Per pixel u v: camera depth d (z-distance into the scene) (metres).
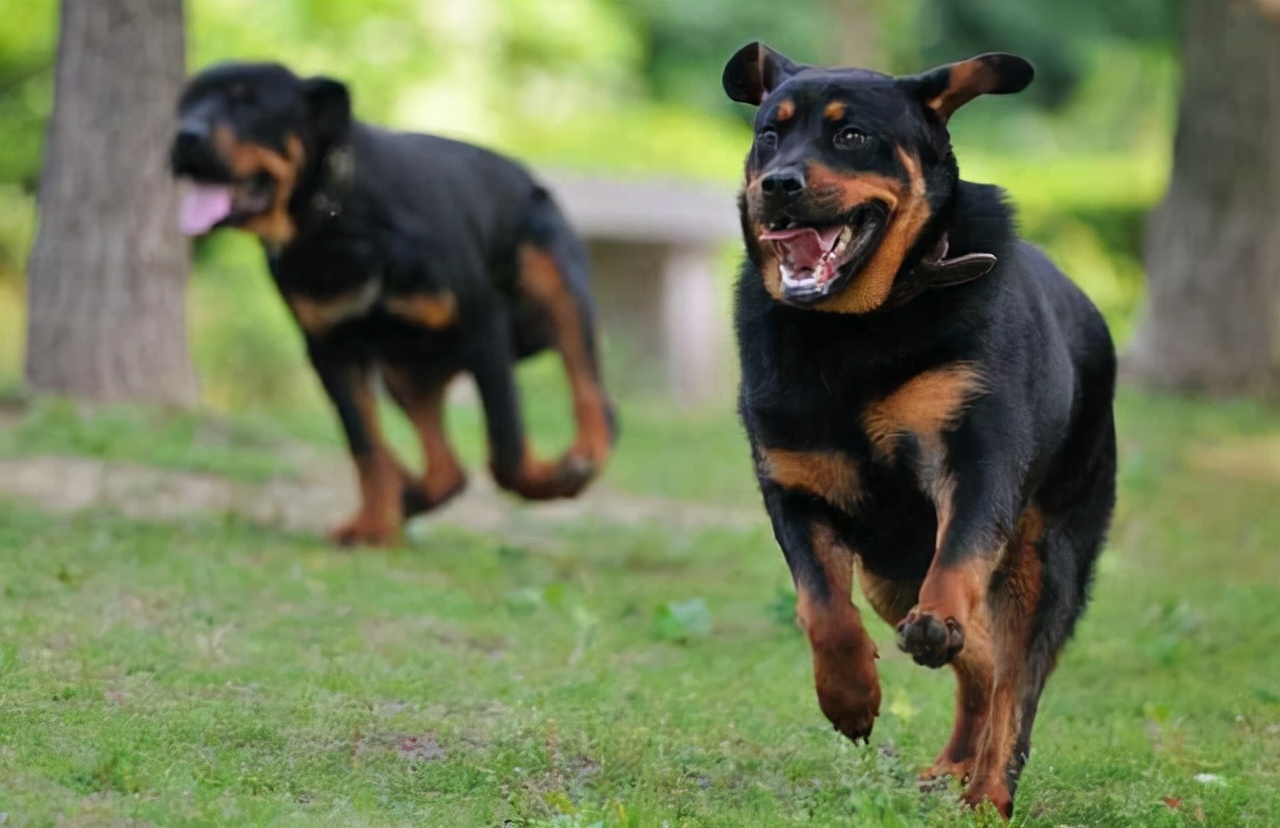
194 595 10.56
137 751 7.41
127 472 14.84
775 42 39.09
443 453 13.63
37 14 30.00
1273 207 25.70
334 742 7.82
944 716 9.10
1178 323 26.11
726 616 11.44
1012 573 7.84
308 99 12.34
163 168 17.27
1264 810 7.78
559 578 12.30
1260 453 21.12
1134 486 18.00
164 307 17.47
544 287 13.93
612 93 36.94
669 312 29.89
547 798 7.16
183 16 17.36
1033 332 7.39
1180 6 40.44
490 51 33.91
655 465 19.06
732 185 30.86
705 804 7.36
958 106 7.41
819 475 7.29
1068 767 8.28
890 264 7.14
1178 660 10.95
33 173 30.09
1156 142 42.22
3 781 6.74
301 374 24.83
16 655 8.64
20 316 29.81
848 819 7.11
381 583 11.32
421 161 12.97
